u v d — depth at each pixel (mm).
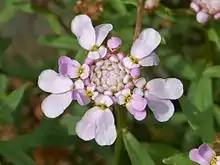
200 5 163
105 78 132
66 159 193
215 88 179
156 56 136
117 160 152
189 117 151
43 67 187
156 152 161
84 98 131
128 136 146
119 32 168
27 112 192
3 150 155
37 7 179
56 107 134
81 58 163
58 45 174
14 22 230
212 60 175
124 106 134
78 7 172
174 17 173
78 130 131
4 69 186
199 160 135
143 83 133
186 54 200
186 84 185
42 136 158
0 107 162
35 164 156
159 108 133
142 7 147
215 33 171
